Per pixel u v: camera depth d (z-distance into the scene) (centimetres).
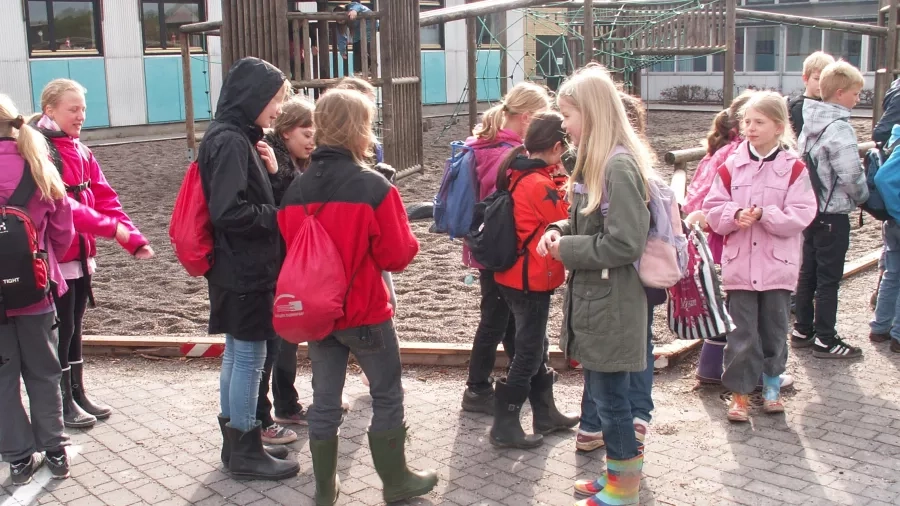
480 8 1395
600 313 369
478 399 507
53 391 433
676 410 502
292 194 387
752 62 2898
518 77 2598
